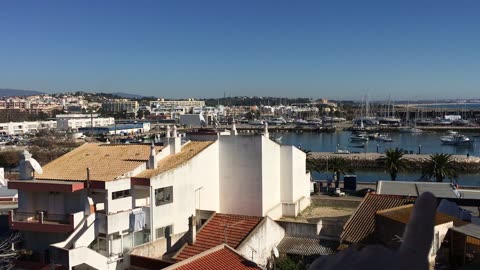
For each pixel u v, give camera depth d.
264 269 29.20
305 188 54.94
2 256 32.59
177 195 38.22
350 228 36.88
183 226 38.69
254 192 44.34
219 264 28.47
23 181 37.03
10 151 125.81
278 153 49.12
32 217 36.75
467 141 175.88
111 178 35.81
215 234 36.56
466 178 114.81
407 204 39.16
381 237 33.28
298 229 39.72
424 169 86.12
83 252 30.25
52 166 41.38
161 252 35.66
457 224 30.23
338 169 87.94
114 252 33.34
